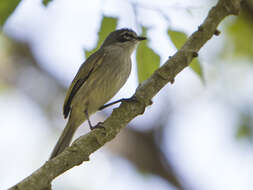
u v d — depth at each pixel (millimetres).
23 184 6555
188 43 7875
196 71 8945
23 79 15930
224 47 13414
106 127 7363
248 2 12773
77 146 7094
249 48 13406
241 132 13523
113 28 8812
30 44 15953
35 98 15750
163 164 14523
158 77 7680
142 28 8828
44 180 6695
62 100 15789
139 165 14430
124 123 7527
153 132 14984
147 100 7629
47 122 15359
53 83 15984
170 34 8797
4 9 8555
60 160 6918
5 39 15531
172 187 14195
